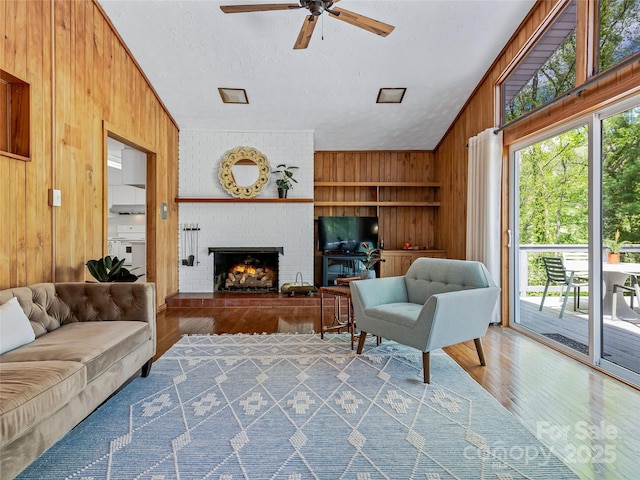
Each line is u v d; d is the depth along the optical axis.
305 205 5.56
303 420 2.01
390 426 1.95
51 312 2.50
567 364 2.85
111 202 7.78
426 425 1.96
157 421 2.00
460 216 5.09
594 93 2.64
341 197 6.26
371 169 6.31
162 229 4.94
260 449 1.74
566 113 2.95
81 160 3.19
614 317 2.66
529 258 3.73
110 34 3.64
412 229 6.27
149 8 3.41
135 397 2.29
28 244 2.59
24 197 2.56
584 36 2.74
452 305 2.56
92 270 3.04
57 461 1.64
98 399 1.97
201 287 5.55
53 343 2.01
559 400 2.23
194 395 2.32
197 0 3.29
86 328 2.32
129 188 7.79
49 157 2.80
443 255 5.58
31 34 2.63
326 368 2.78
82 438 1.83
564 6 3.03
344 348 3.26
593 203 2.77
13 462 1.39
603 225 2.75
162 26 3.62
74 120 3.10
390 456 1.69
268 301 5.03
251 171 5.54
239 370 2.74
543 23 3.20
